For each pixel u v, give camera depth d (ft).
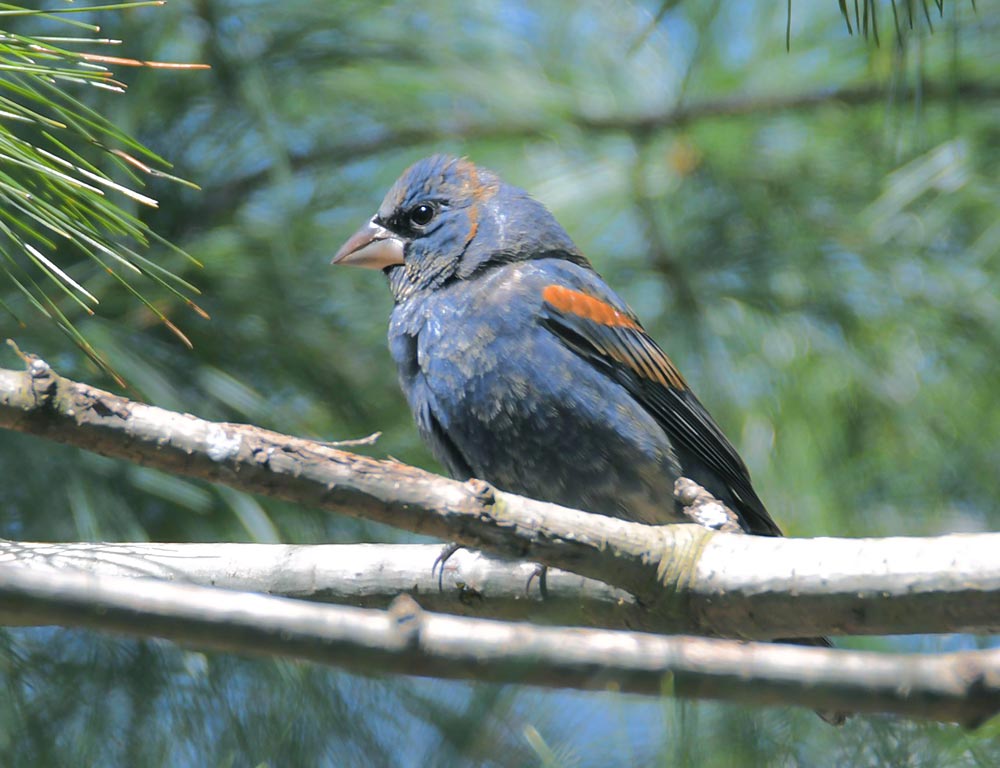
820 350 36.94
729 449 31.78
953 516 37.01
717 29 38.34
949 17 35.14
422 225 33.14
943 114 36.09
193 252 33.91
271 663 30.73
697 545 20.63
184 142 36.22
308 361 34.24
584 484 29.94
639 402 31.01
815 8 38.86
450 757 23.70
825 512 35.83
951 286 36.88
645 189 38.37
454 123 39.42
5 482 30.45
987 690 15.94
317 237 36.99
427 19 38.47
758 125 38.47
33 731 29.50
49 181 18.02
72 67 30.25
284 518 32.32
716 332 37.09
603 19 39.88
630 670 16.35
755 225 38.19
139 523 31.48
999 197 36.37
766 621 20.24
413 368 31.35
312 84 37.63
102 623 15.38
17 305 31.01
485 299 30.63
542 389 29.71
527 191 35.50
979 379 36.91
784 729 25.62
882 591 19.39
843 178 38.09
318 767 30.25
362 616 16.11
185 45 35.73
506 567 23.35
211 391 32.04
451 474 31.24
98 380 30.83
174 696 30.45
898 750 25.02
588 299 30.86
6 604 15.16
